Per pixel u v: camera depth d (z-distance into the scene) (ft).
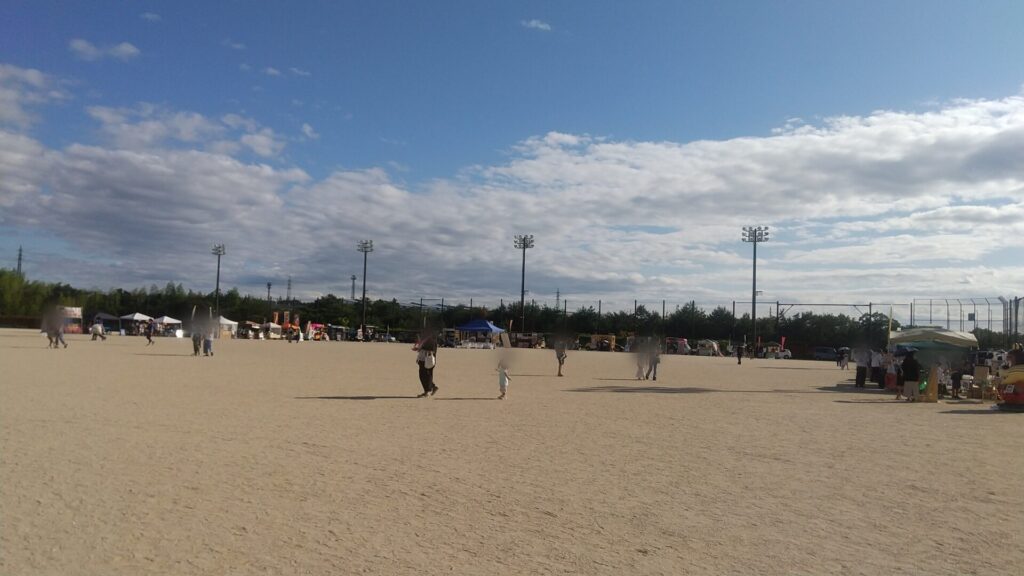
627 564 18.38
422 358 61.82
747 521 22.65
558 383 85.05
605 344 283.79
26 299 321.32
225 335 287.48
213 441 34.88
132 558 17.75
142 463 28.96
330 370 95.09
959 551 19.89
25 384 60.70
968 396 77.15
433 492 25.63
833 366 178.09
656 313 362.94
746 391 79.56
